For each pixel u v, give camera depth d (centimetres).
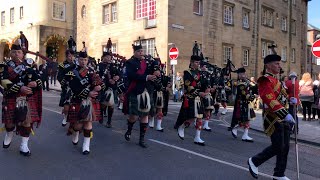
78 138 748
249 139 899
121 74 955
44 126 892
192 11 2322
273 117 534
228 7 2631
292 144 934
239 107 907
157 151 713
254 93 899
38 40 2959
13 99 611
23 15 3281
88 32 2833
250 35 2809
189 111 797
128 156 661
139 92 724
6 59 692
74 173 546
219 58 2514
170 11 2189
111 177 536
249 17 2811
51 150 671
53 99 1552
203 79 805
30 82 597
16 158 603
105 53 952
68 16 3150
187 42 2283
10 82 583
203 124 1048
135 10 2409
